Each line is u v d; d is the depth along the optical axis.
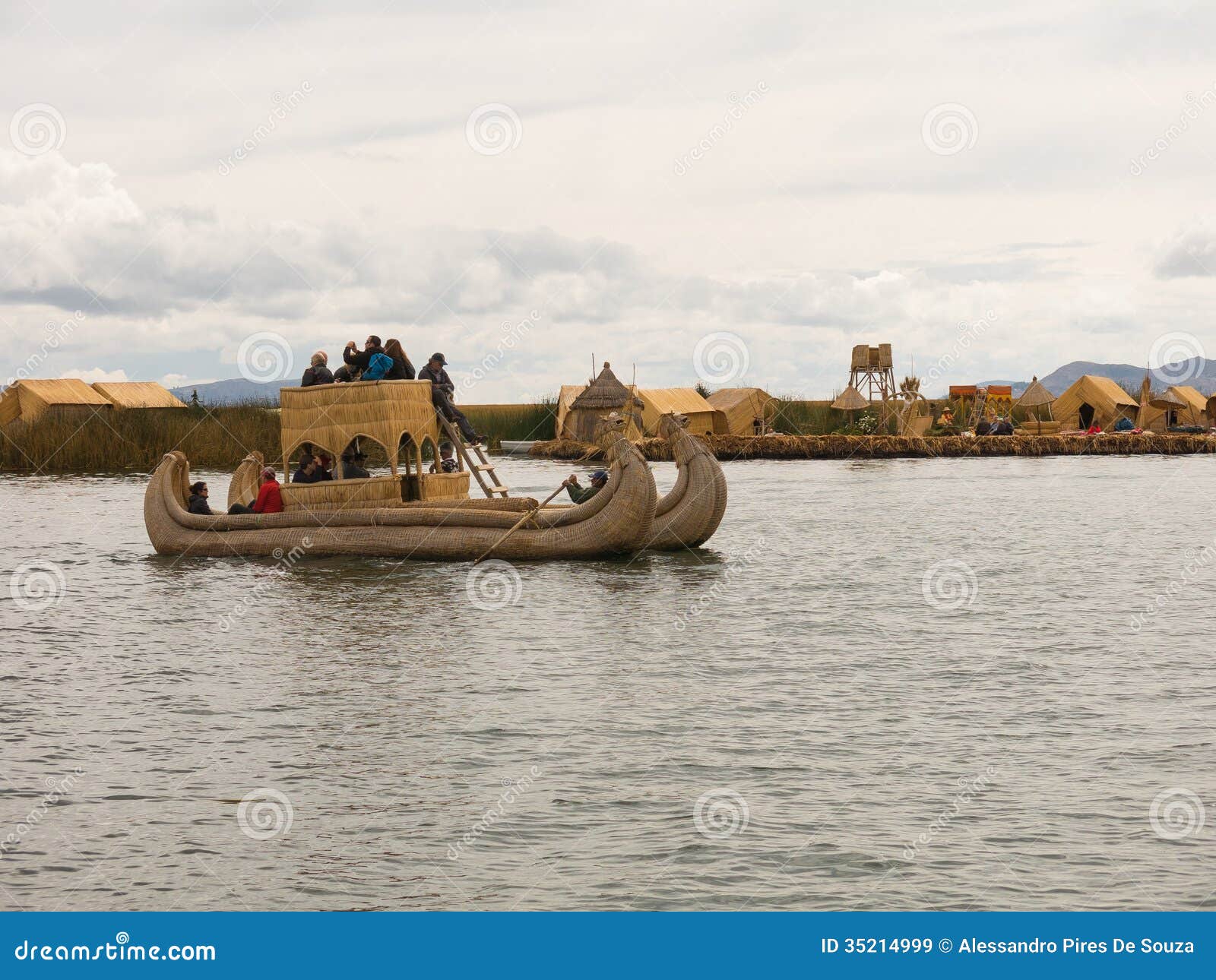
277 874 9.13
